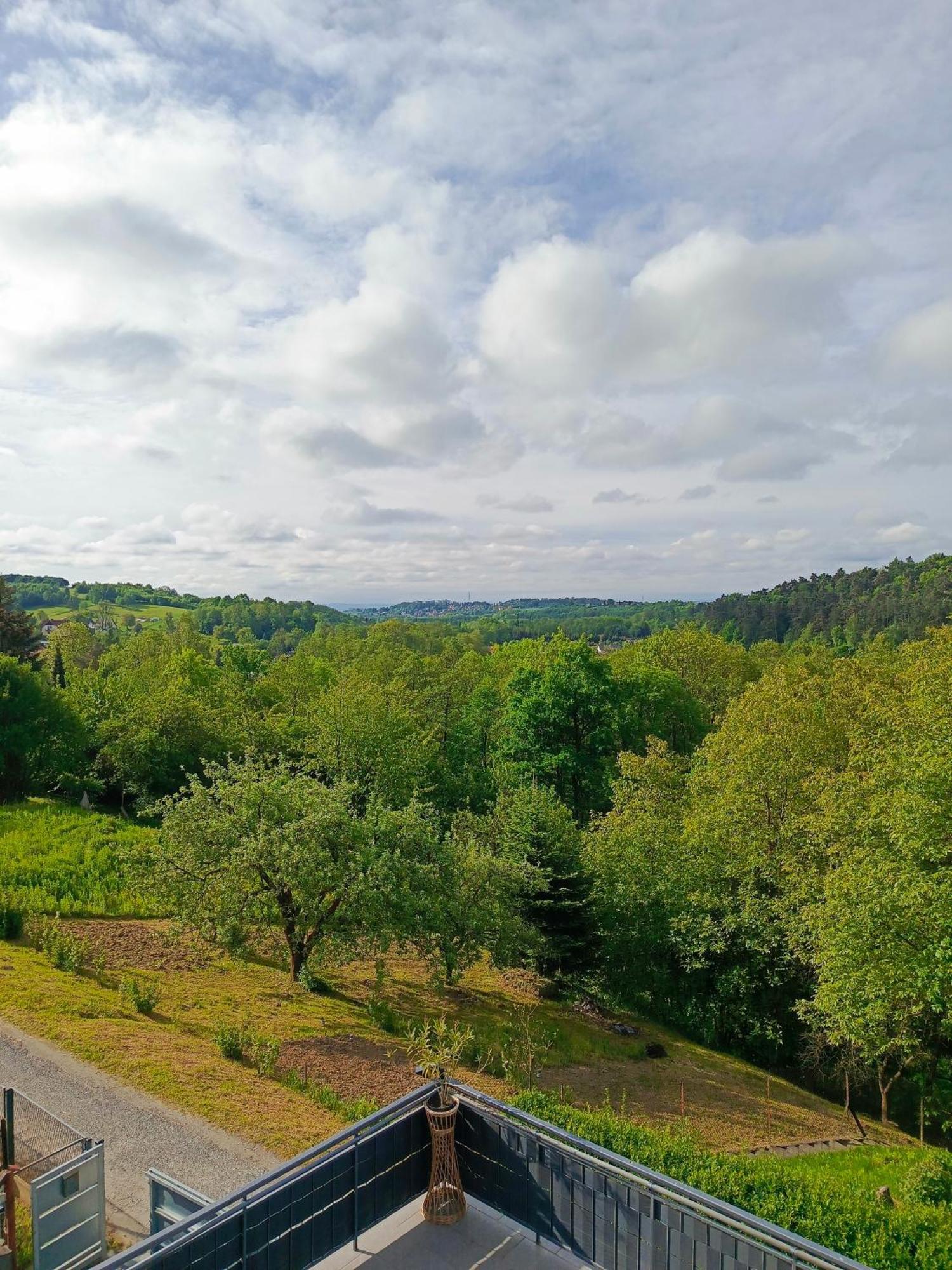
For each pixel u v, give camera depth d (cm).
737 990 2755
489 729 5853
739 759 3156
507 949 2633
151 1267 675
